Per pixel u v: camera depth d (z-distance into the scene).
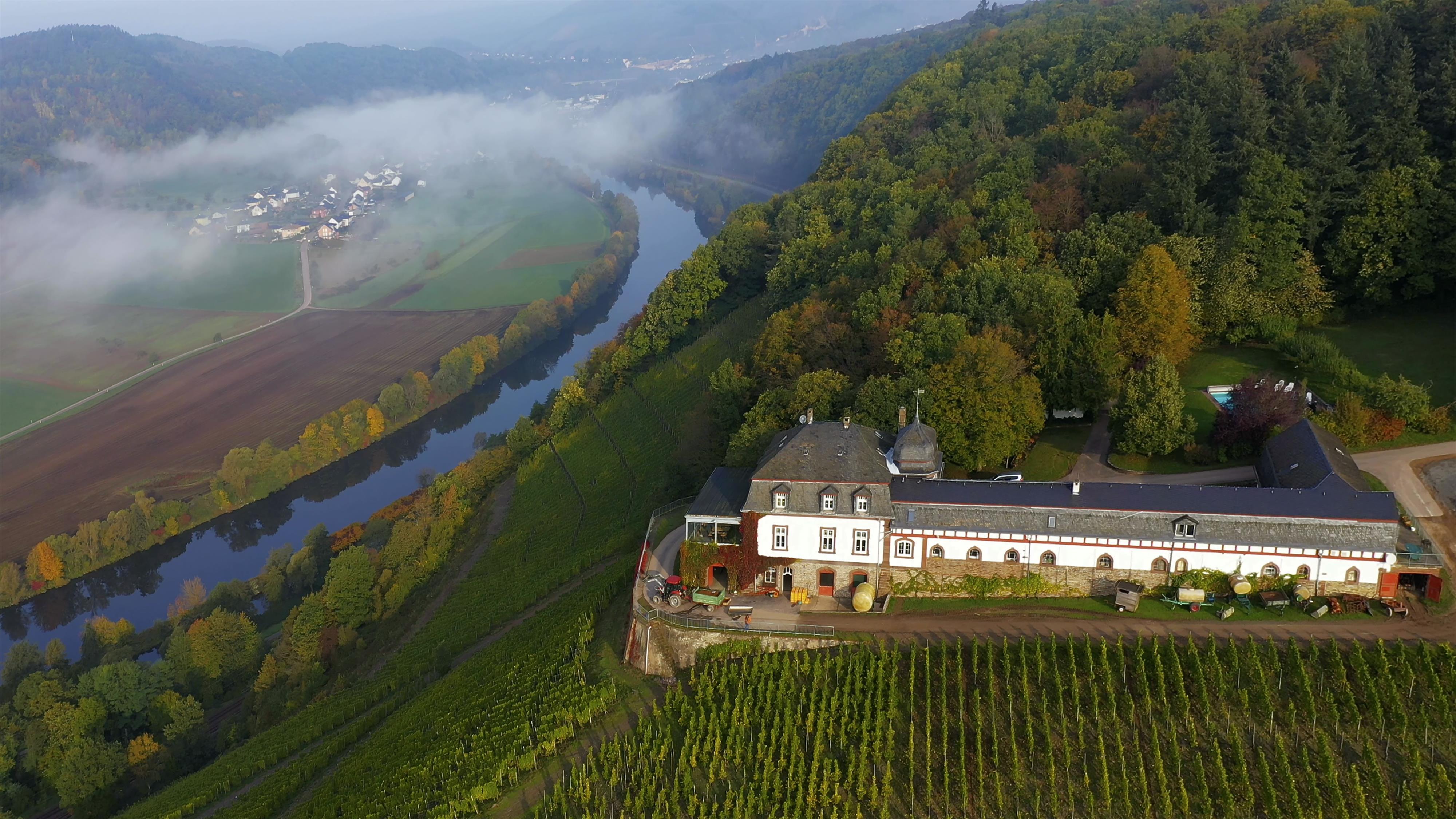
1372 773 76.88
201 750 154.75
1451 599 93.75
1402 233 147.00
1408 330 148.75
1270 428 123.31
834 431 111.38
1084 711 87.50
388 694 145.25
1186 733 83.62
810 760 90.25
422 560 195.75
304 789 123.88
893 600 106.44
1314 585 96.00
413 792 103.56
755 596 109.81
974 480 112.12
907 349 142.50
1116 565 100.88
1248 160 160.25
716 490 115.94
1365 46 178.00
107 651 180.62
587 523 180.00
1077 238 161.50
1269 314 151.38
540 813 91.50
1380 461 118.50
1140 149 191.00
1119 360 139.50
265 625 190.12
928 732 88.00
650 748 94.38
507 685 116.12
